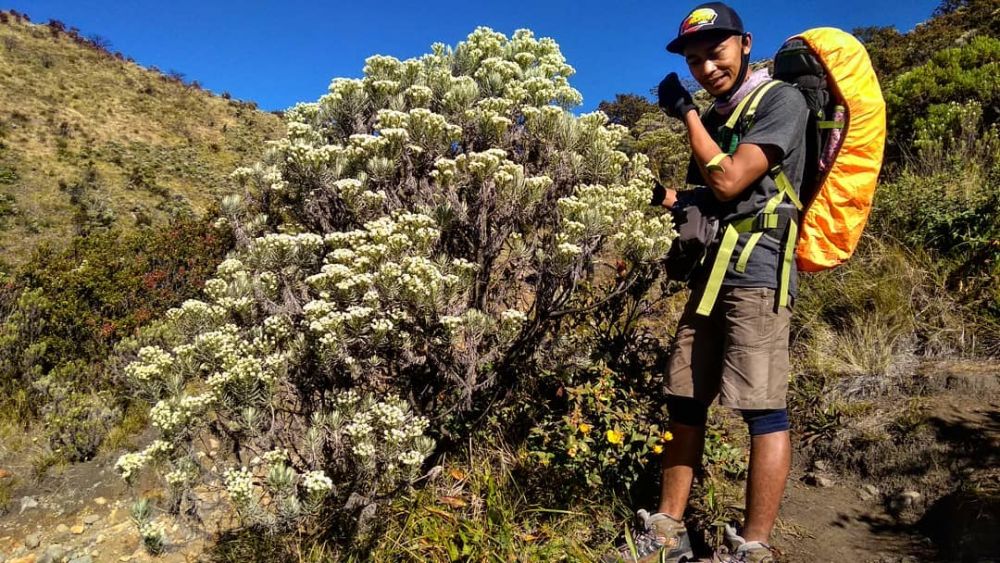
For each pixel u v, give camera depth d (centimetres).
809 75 191
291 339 246
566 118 292
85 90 4031
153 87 4653
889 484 255
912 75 687
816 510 250
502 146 298
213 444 334
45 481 389
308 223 303
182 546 284
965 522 210
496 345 262
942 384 296
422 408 284
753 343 187
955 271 362
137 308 596
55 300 571
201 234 752
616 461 241
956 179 455
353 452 213
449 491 257
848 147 185
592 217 244
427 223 247
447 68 354
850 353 331
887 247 402
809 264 193
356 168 284
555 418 278
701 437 209
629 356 292
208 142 4072
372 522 238
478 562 216
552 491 246
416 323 239
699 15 198
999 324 325
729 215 194
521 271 283
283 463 198
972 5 1179
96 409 445
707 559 200
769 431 189
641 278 285
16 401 465
